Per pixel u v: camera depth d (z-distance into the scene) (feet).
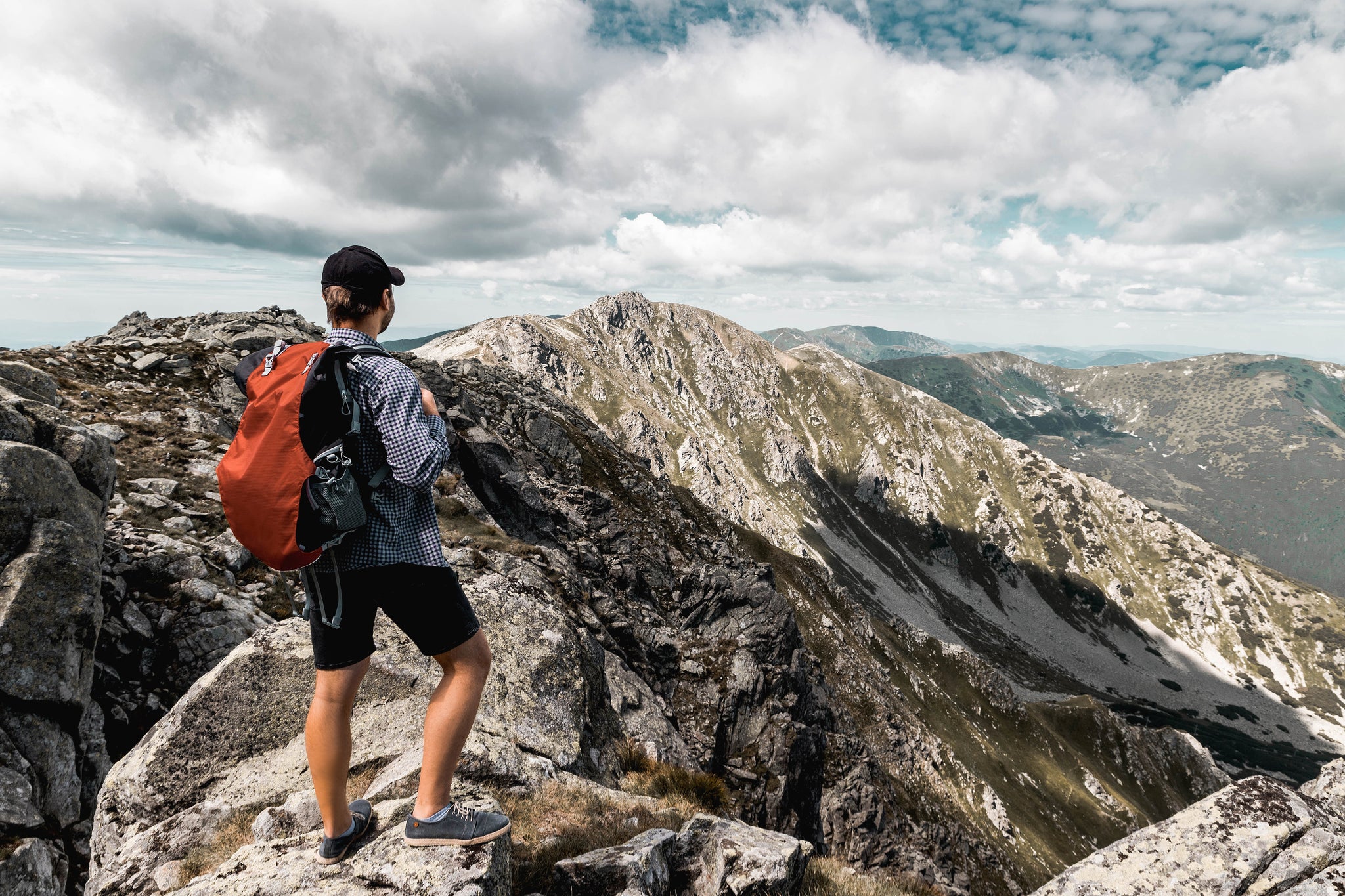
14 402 27.78
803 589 299.99
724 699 86.99
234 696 20.42
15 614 23.27
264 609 41.24
